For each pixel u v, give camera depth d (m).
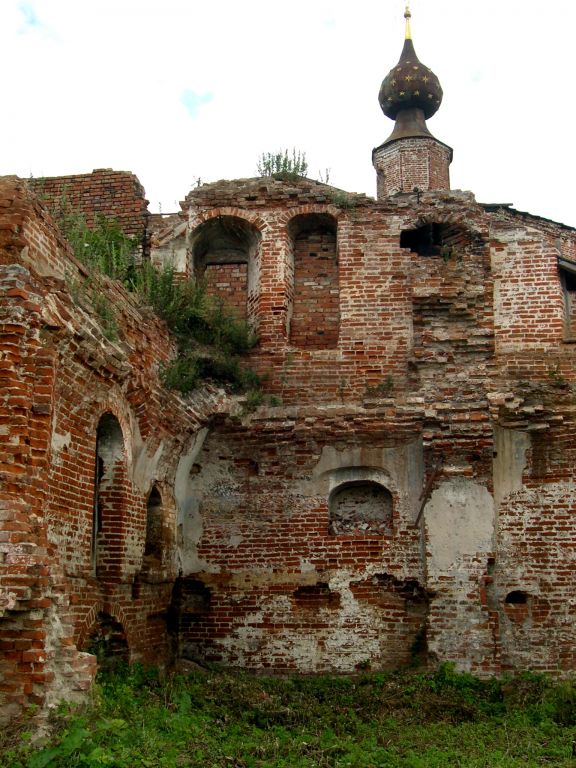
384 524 14.62
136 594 12.30
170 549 13.73
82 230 13.31
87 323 10.30
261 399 14.86
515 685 12.74
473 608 13.74
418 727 11.02
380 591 14.28
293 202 16.06
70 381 10.03
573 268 15.84
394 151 28.81
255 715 10.77
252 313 16.11
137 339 12.30
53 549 9.33
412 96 28.92
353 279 15.66
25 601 8.38
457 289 15.04
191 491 14.89
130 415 12.00
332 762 9.11
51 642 8.61
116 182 17.77
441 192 15.91
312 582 14.34
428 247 16.58
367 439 14.59
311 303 16.19
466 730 10.88
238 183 16.41
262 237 15.97
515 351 15.49
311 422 14.53
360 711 11.71
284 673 14.12
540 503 14.27
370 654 14.06
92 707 8.67
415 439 14.54
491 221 16.17
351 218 15.94
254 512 14.70
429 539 14.05
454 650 13.61
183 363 13.67
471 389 14.70
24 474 8.77
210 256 16.80
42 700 8.27
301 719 10.95
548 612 13.92
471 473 14.14
